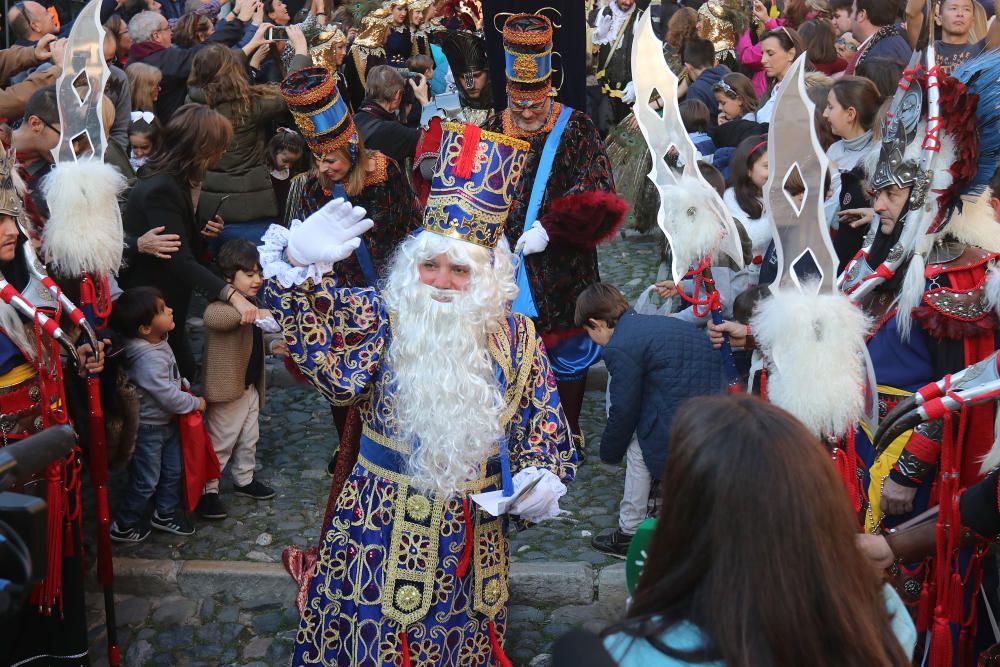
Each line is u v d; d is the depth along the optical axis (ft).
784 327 7.45
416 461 7.75
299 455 15.11
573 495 13.97
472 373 7.66
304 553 10.05
